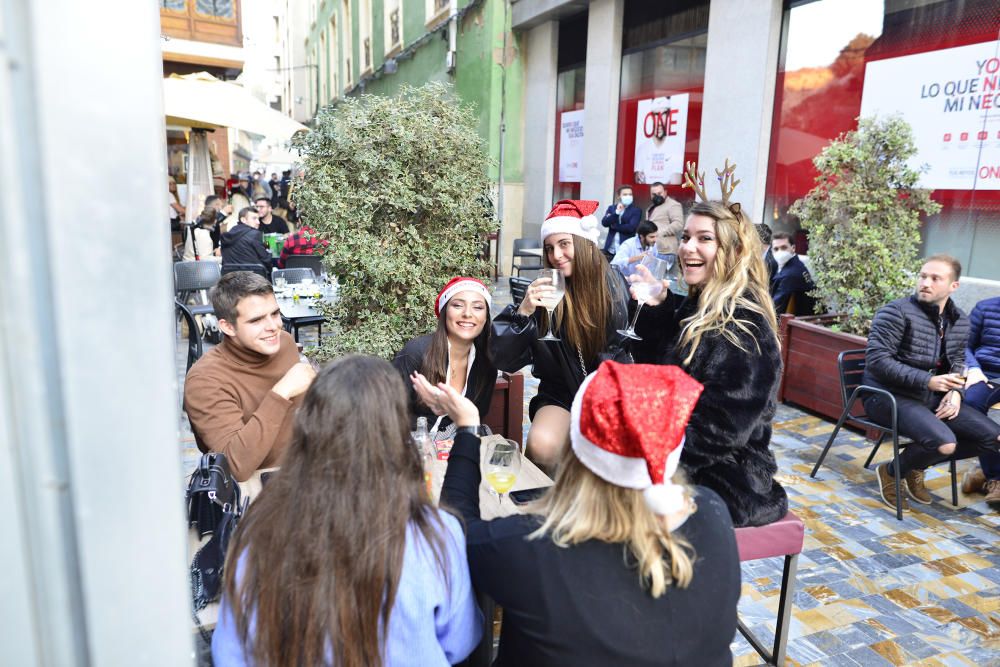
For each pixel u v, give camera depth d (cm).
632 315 271
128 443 52
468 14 1284
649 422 102
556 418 270
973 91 516
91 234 48
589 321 258
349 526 104
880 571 300
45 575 50
